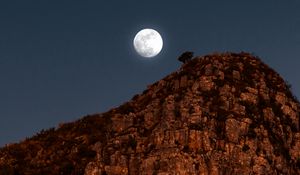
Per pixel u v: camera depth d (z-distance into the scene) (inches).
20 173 7578.7
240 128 7185.0
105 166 7145.7
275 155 7145.7
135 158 7135.8
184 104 7431.1
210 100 7495.1
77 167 7436.0
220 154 6894.7
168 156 6865.2
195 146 6934.1
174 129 7106.3
